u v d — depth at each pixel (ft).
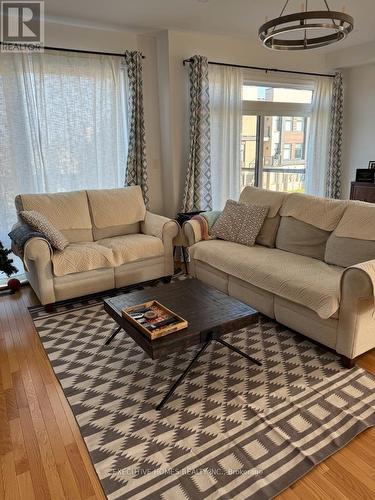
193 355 8.08
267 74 15.88
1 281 12.55
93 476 5.11
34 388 7.04
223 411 6.31
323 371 7.36
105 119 13.19
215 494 4.76
